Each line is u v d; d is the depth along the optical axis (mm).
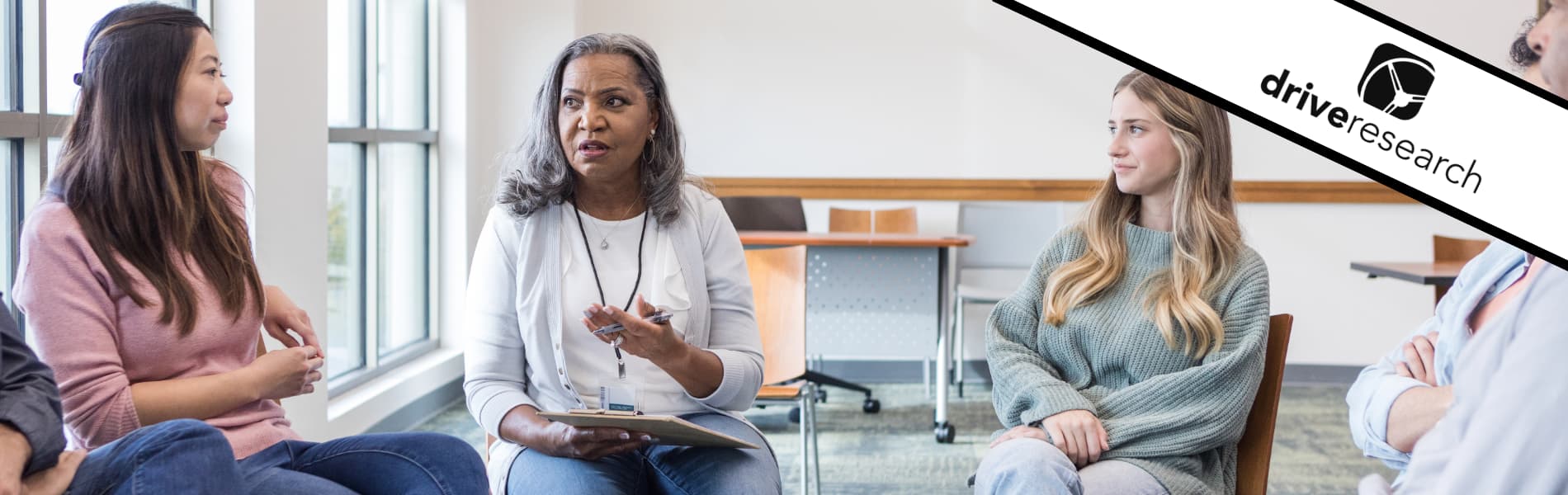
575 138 1894
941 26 5672
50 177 1714
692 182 2129
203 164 1862
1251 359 1850
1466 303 1472
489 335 1962
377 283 4391
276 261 3293
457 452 1774
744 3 5703
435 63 5031
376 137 4355
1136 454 1845
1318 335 5617
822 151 5738
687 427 1660
